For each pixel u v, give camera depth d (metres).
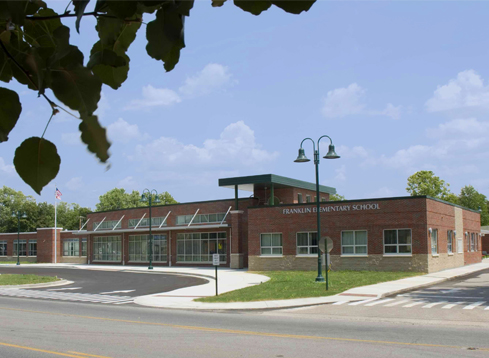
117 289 27.55
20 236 72.06
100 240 57.75
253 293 22.14
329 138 25.64
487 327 13.35
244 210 43.50
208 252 47.00
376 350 10.23
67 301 21.88
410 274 30.38
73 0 1.17
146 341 11.45
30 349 10.55
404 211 32.97
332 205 35.62
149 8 1.28
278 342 11.21
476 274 31.77
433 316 15.39
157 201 47.53
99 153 1.25
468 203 91.94
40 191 1.23
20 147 1.22
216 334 12.41
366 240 34.25
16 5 1.12
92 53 1.49
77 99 1.25
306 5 1.16
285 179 42.00
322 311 17.05
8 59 1.25
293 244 37.28
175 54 1.38
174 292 24.58
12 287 29.53
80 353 10.12
